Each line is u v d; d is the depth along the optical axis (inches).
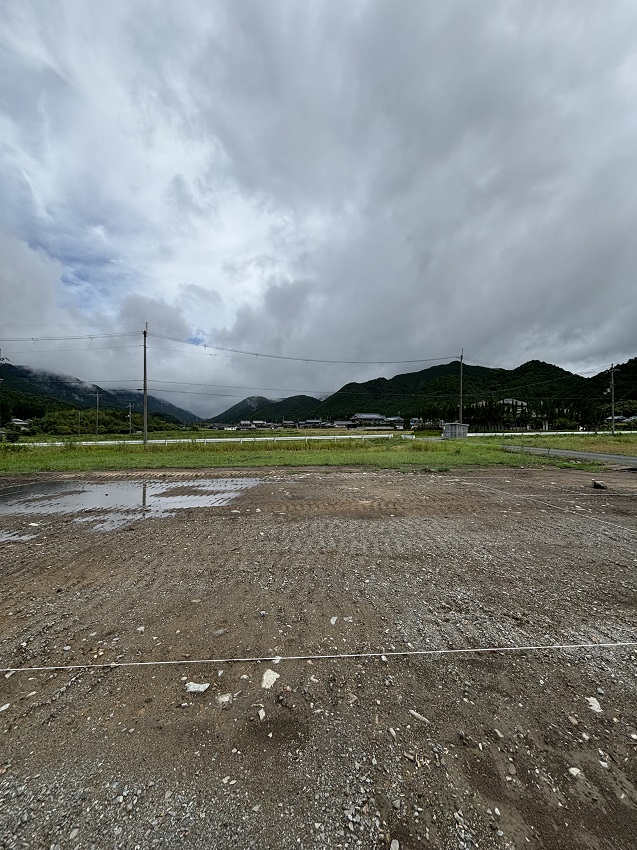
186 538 248.1
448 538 246.7
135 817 71.4
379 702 101.3
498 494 392.5
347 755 85.0
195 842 66.8
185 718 95.5
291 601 159.6
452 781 79.2
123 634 135.0
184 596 164.6
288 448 960.3
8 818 71.4
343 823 70.4
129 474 560.1
